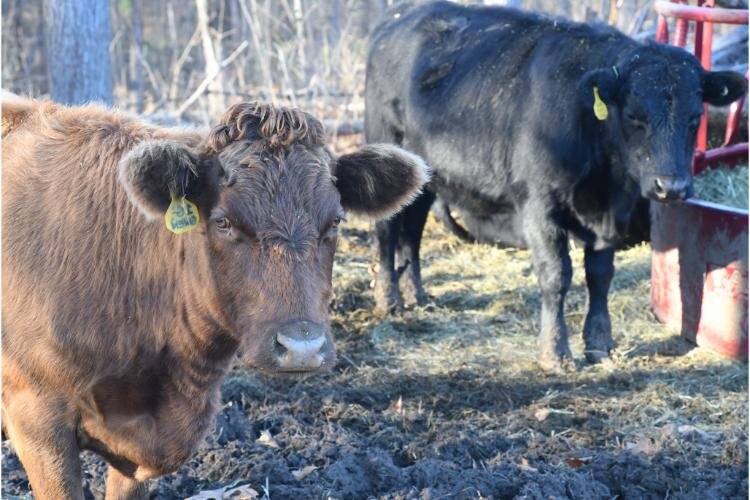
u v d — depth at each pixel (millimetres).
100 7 8992
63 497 3545
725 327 6336
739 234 6164
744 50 9211
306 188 3184
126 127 3814
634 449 4973
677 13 6645
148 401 3689
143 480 3885
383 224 7156
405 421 5281
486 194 6691
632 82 5766
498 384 5977
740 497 4449
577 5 14758
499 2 9047
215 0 19625
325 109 12430
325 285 3246
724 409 5590
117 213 3592
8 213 3639
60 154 3746
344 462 4527
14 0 15820
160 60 18859
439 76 6934
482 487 4355
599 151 6055
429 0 7746
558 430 5344
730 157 7449
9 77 14875
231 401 5293
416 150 7137
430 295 7652
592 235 6367
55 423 3537
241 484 4430
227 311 3279
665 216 6938
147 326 3584
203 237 3303
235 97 13133
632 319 7133
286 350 3035
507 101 6414
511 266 8297
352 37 14977
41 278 3545
